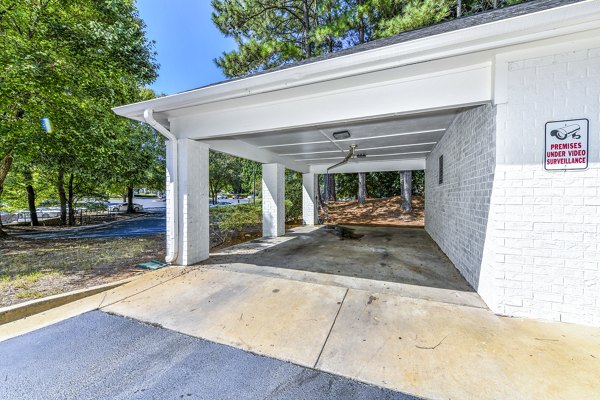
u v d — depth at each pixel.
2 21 6.32
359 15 10.41
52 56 6.06
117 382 1.94
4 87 5.92
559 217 2.62
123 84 8.16
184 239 4.86
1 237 8.77
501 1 10.09
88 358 2.22
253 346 2.37
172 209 4.83
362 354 2.22
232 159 25.05
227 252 6.03
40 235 9.50
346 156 8.69
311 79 3.21
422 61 2.78
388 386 1.86
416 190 17.86
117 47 7.19
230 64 11.77
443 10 8.34
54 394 1.83
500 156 2.81
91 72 7.20
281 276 4.24
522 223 2.75
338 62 2.90
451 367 2.03
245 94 3.63
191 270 4.56
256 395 1.80
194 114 4.63
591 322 2.55
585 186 2.53
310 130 5.30
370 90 3.41
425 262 5.14
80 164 10.28
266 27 12.58
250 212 10.05
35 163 9.74
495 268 2.89
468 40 2.46
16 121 6.65
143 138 14.00
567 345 2.27
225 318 2.88
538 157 2.67
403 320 2.77
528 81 2.67
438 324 2.67
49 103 6.73
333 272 4.46
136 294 3.54
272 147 7.39
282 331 2.61
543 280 2.70
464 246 4.18
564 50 2.55
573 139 2.54
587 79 2.50
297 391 1.83
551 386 1.81
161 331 2.64
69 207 13.38
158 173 16.77
